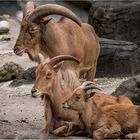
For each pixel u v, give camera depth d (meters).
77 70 24.98
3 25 45.75
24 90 31.25
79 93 20.97
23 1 56.28
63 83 21.69
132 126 20.91
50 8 24.33
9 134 21.38
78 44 25.52
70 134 21.17
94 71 28.00
